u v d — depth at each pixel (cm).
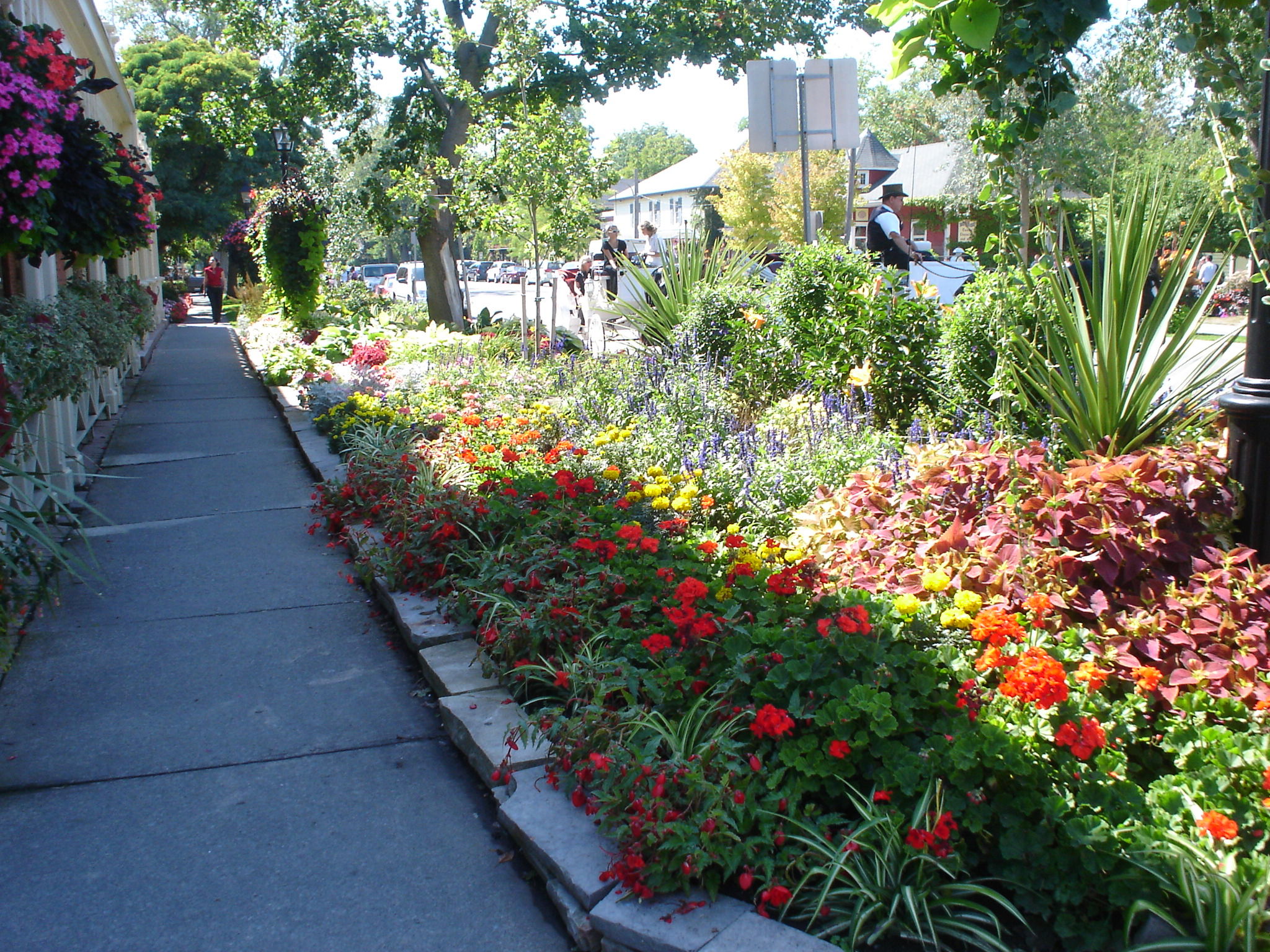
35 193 482
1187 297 583
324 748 370
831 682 302
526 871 297
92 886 290
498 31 1655
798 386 778
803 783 279
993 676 310
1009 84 405
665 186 6569
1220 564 354
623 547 444
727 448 605
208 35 5669
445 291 2188
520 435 706
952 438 539
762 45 2119
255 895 287
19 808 329
